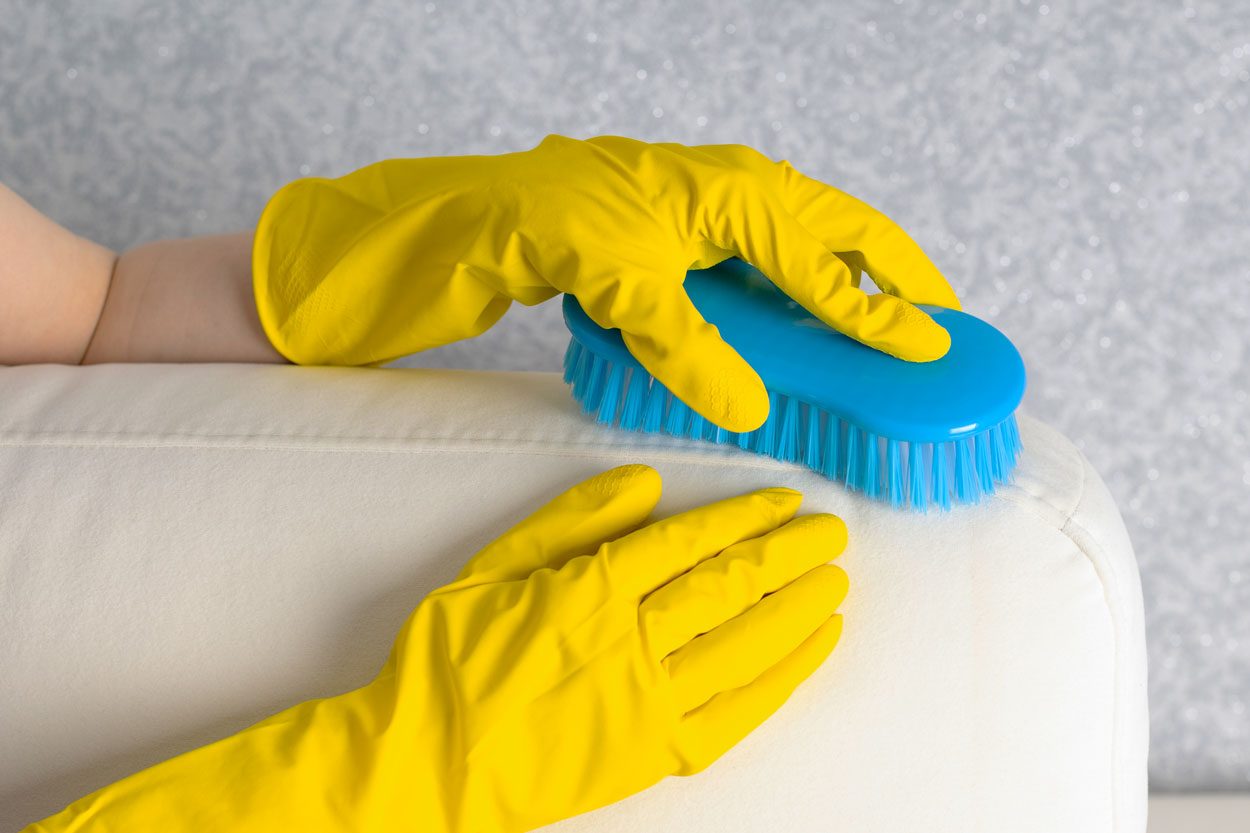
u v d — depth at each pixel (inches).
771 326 24.7
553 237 24.0
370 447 25.0
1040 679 22.8
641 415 25.3
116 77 46.3
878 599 23.1
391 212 26.5
